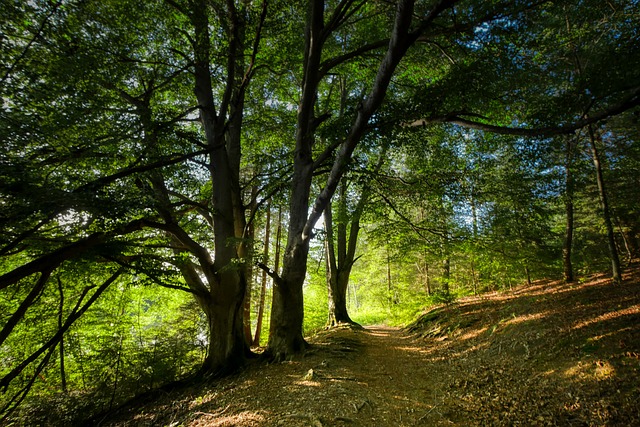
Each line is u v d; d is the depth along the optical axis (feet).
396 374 27.66
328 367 28.35
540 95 34.53
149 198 23.45
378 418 18.60
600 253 53.06
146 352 31.96
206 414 21.45
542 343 24.70
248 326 47.91
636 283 32.65
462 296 64.49
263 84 46.65
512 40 26.32
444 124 42.60
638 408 13.30
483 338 33.24
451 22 33.12
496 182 35.58
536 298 39.22
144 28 27.20
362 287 105.40
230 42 30.71
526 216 36.88
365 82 49.96
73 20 19.74
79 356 34.99
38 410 26.76
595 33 32.83
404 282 70.13
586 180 39.86
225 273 32.37
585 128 39.29
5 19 16.60
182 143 29.45
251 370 29.71
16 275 19.70
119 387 29.19
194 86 35.42
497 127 24.17
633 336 19.30
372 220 45.14
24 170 15.67
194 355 35.35
